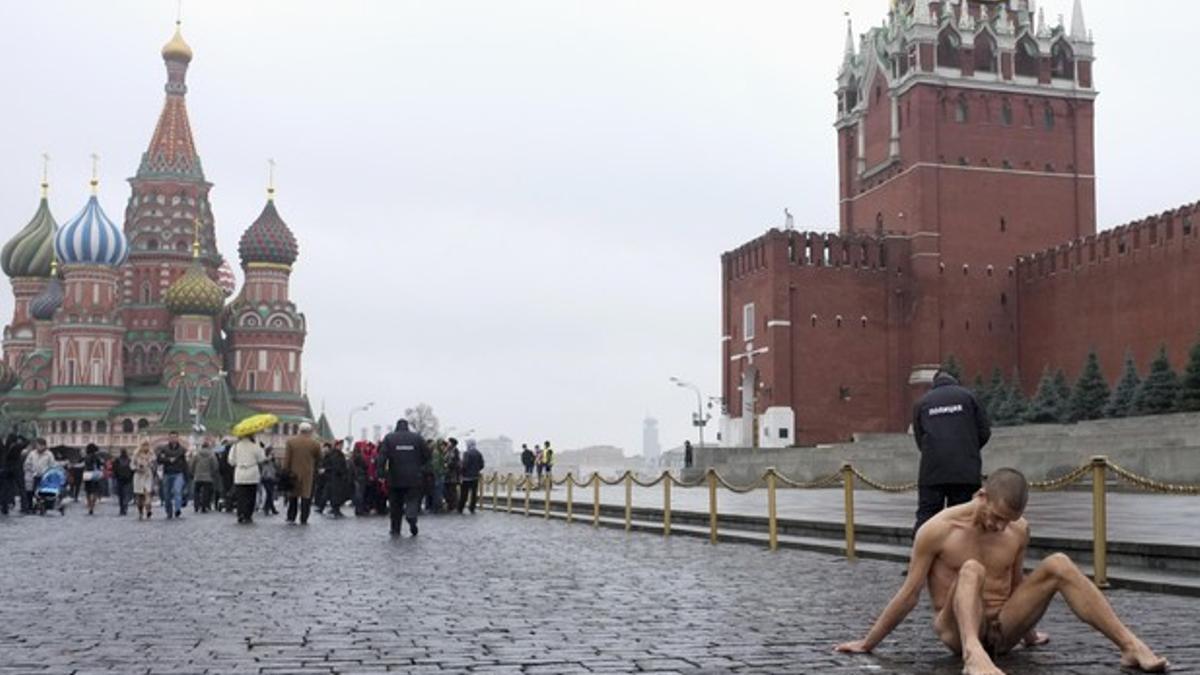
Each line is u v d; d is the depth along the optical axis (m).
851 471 16.62
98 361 123.75
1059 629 9.38
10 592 12.49
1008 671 7.45
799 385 84.75
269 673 7.57
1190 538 14.86
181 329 125.38
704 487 55.25
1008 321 87.56
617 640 8.94
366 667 7.79
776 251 85.25
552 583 13.38
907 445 53.62
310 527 26.98
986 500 7.61
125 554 18.08
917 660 7.89
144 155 134.38
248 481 28.64
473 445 34.47
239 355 130.50
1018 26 90.56
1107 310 78.94
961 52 87.88
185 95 136.62
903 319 87.25
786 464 53.84
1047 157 89.06
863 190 94.12
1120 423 46.31
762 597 11.90
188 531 25.20
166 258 132.25
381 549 19.17
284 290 133.50
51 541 21.48
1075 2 90.75
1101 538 12.50
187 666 7.82
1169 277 73.38
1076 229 89.00
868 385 86.00
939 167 87.06
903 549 16.83
